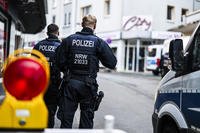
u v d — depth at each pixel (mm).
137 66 45250
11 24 18578
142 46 45344
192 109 4867
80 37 6008
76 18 55344
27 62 2814
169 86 5590
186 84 5090
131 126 9750
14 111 2738
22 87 2762
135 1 45594
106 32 48250
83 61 5961
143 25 44375
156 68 36969
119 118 10875
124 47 46000
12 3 17125
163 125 5770
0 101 3197
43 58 3322
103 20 48938
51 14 63156
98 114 11352
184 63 5184
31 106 2750
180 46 5195
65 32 58281
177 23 47500
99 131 3029
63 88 6031
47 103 7238
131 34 44656
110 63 6059
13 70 2783
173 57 5188
